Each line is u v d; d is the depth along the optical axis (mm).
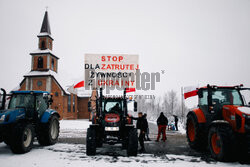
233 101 7602
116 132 7309
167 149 8500
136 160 6445
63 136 12805
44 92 9227
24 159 6539
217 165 5879
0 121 7312
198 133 7871
